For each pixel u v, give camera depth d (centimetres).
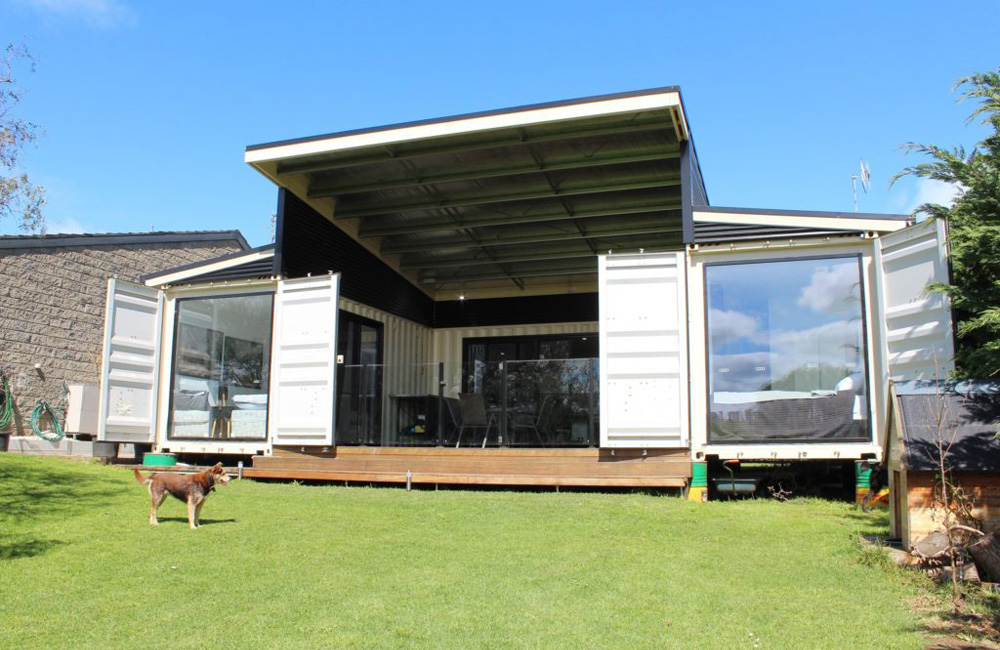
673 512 764
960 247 661
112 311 1108
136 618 433
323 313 1066
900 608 455
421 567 550
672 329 909
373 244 1422
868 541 621
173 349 1173
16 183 1207
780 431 866
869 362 850
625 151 1038
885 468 838
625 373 915
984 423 552
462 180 1145
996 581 492
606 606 457
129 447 1359
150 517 705
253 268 1139
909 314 802
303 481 1062
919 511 558
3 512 730
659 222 1320
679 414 893
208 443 1117
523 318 1675
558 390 986
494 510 779
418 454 991
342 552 595
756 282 902
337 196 1243
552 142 1044
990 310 620
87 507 779
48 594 477
